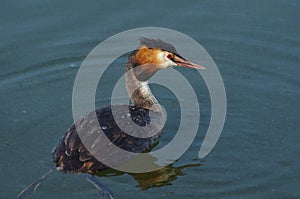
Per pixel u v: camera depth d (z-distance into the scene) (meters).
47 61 16.62
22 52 16.88
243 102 15.09
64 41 17.23
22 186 12.34
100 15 18.00
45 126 14.27
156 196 12.08
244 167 12.91
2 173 12.70
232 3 18.42
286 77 15.84
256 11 18.05
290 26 17.50
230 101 15.15
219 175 12.69
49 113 14.75
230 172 12.78
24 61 16.59
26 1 18.39
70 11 18.12
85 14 18.02
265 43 17.03
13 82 15.89
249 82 15.79
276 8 18.11
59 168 12.51
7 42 17.08
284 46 16.91
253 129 14.15
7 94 15.42
